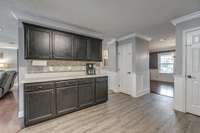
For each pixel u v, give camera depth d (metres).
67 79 2.73
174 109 2.99
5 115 2.63
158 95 4.46
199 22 2.51
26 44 2.42
